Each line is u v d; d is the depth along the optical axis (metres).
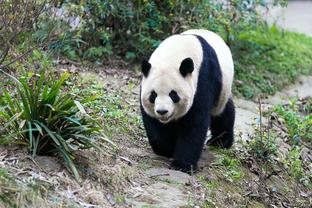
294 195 8.90
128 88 10.98
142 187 7.23
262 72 13.82
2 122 7.09
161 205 6.86
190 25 12.55
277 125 11.27
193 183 7.75
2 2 7.63
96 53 11.94
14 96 7.59
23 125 6.73
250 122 11.14
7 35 7.79
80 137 6.88
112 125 9.02
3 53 7.81
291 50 15.51
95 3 11.62
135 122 9.41
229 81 9.01
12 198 6.07
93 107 9.29
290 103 12.59
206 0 12.68
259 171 8.93
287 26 23.38
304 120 11.56
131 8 12.24
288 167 9.61
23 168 6.55
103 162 7.33
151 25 12.38
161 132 8.23
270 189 8.59
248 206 7.98
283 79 13.91
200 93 8.05
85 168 6.98
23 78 7.15
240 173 8.70
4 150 6.79
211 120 9.39
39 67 9.60
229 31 13.29
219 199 7.71
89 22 11.78
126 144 8.64
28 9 7.79
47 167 6.70
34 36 9.21
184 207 7.00
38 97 6.94
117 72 11.76
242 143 9.59
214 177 8.25
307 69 14.83
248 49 14.51
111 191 6.88
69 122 6.96
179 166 8.13
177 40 8.29
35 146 6.71
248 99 12.76
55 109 6.77
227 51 9.25
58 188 6.46
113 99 9.95
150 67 7.78
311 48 16.34
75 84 9.92
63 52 11.73
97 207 6.44
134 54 12.48
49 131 6.72
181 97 7.65
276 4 13.92
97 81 10.83
